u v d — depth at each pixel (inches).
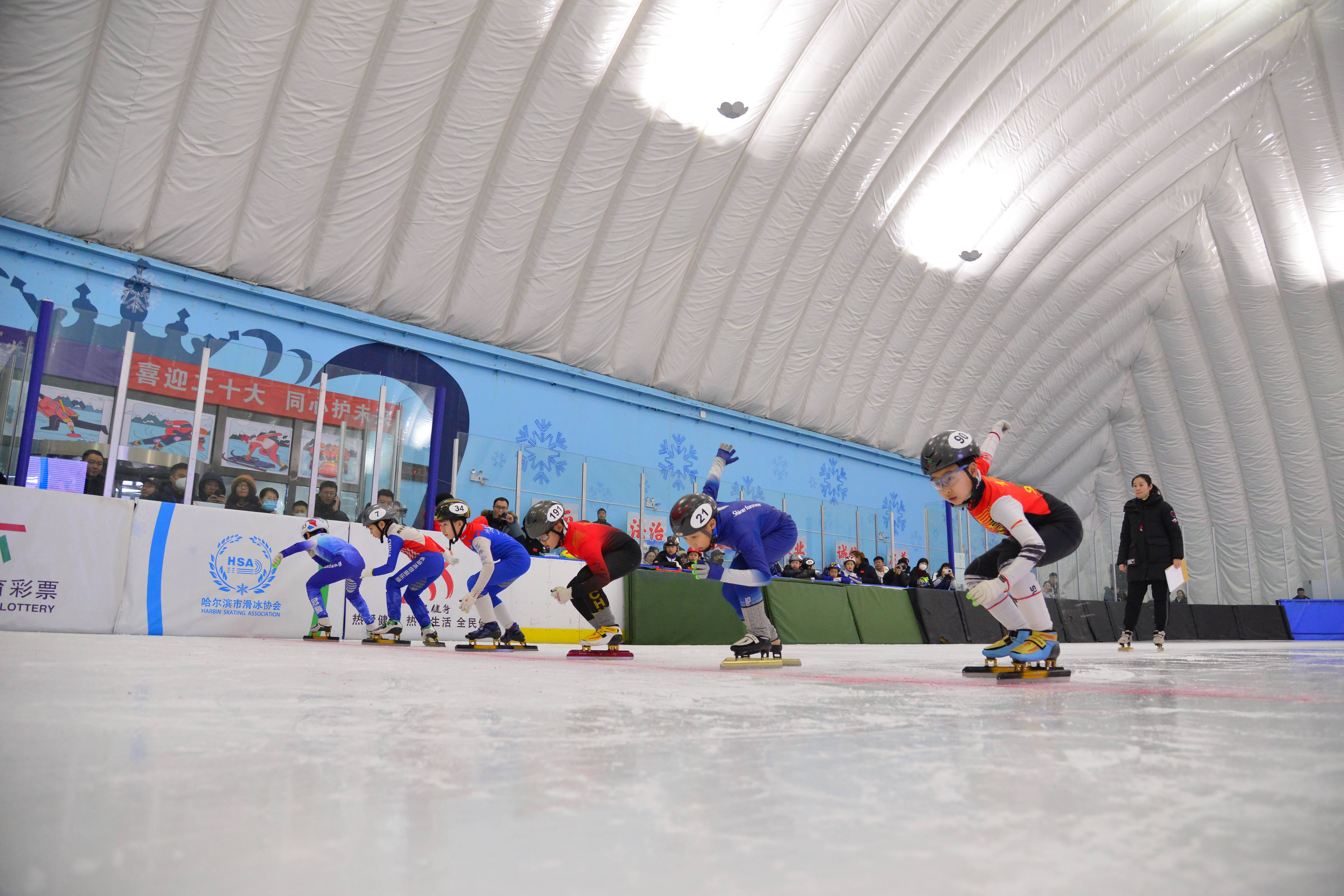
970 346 757.9
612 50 462.9
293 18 396.2
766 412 683.4
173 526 314.8
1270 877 23.0
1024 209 664.4
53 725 55.2
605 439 584.7
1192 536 861.2
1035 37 553.9
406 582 311.6
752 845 26.8
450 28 425.7
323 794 34.6
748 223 582.9
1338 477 805.9
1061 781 37.9
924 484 810.8
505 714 67.0
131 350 319.9
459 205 482.0
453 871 23.8
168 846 26.2
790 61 502.0
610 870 23.9
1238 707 77.5
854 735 55.3
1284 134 672.4
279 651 195.9
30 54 363.6
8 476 293.1
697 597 441.7
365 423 372.8
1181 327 798.5
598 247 539.2
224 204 427.2
